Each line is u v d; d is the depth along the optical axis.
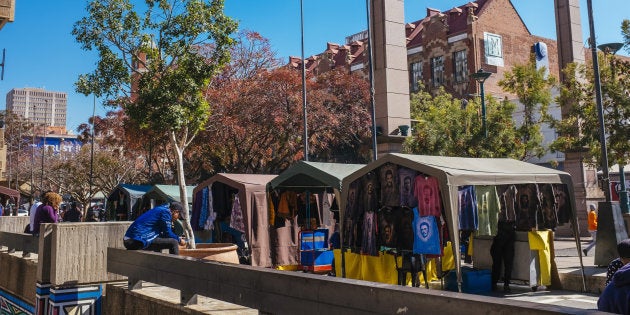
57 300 6.33
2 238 9.97
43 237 6.70
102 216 31.92
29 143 69.56
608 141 18.56
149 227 6.86
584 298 8.94
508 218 9.77
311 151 34.06
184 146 10.94
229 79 30.73
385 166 9.11
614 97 17.89
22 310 8.50
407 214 8.98
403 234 9.02
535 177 9.20
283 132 30.62
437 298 2.55
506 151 21.70
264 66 32.88
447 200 7.78
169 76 10.77
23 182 62.16
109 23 10.77
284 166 34.50
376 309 2.88
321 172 11.52
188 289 4.74
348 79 38.03
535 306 2.19
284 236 13.93
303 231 13.41
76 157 49.59
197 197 15.28
